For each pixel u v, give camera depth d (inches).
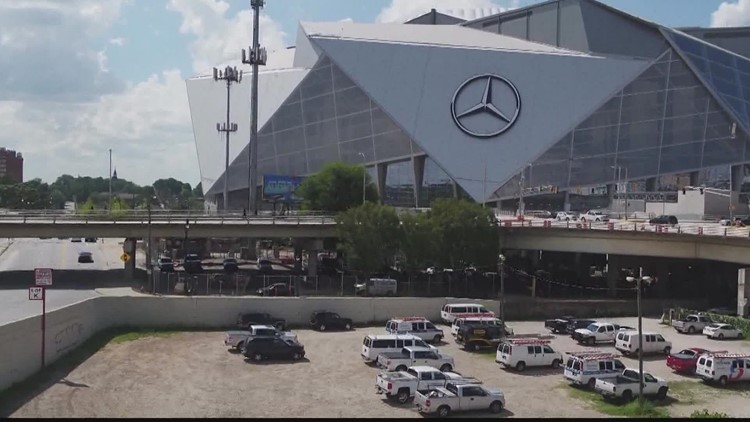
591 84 6387.8
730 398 1963.6
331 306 2876.5
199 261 4318.4
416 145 6348.4
